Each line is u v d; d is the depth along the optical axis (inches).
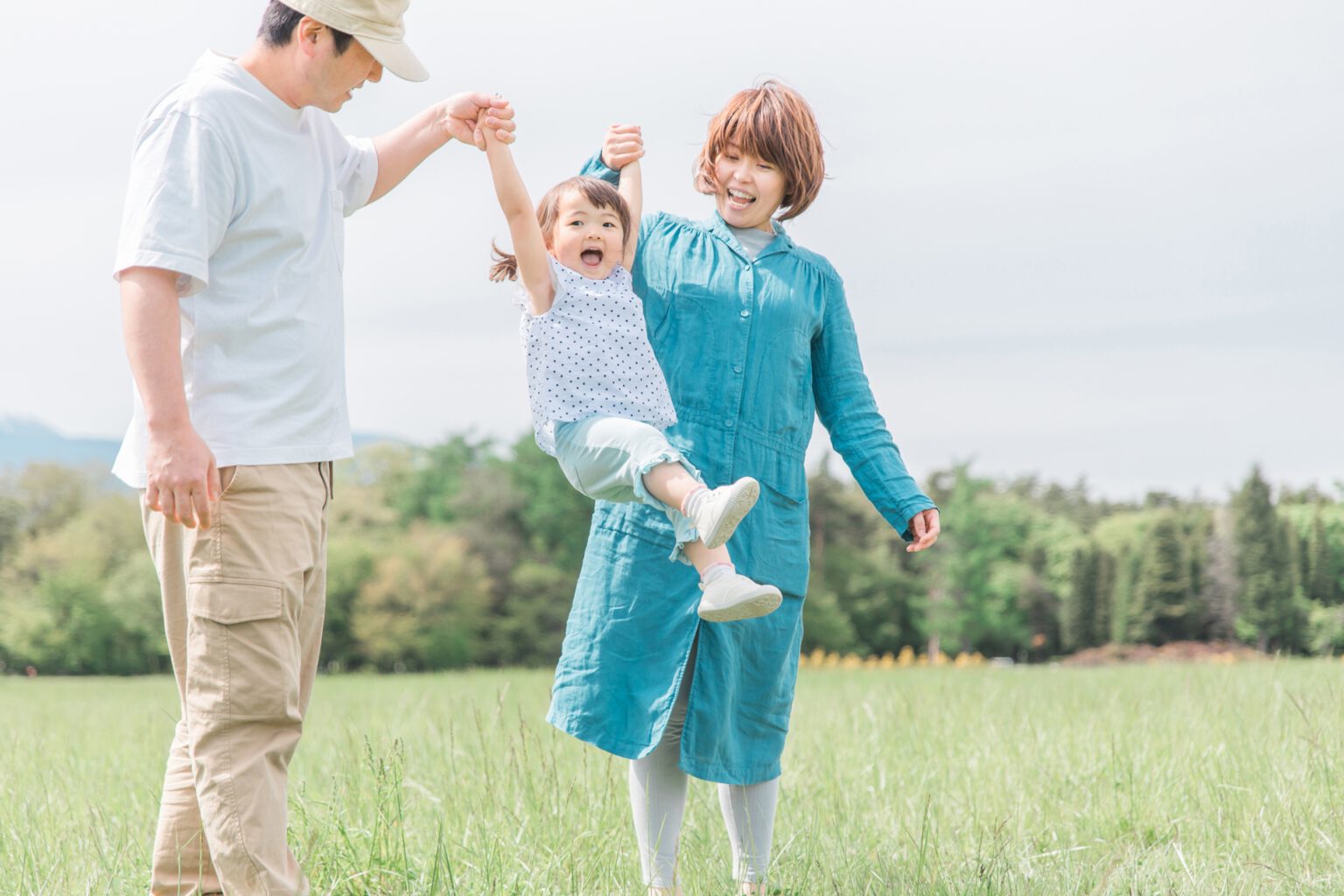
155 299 110.6
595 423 136.0
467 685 784.9
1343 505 1756.9
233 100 117.3
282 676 116.2
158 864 126.0
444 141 140.0
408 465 2610.7
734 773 140.6
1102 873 143.0
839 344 153.8
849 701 377.4
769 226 152.9
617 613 140.9
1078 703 304.2
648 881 140.1
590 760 212.2
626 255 147.0
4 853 152.7
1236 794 176.7
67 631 2224.4
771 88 147.8
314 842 141.6
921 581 2330.2
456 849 151.6
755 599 125.6
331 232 125.7
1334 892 133.6
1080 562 2155.5
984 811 181.5
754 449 143.2
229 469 115.5
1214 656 940.6
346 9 117.0
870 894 136.7
